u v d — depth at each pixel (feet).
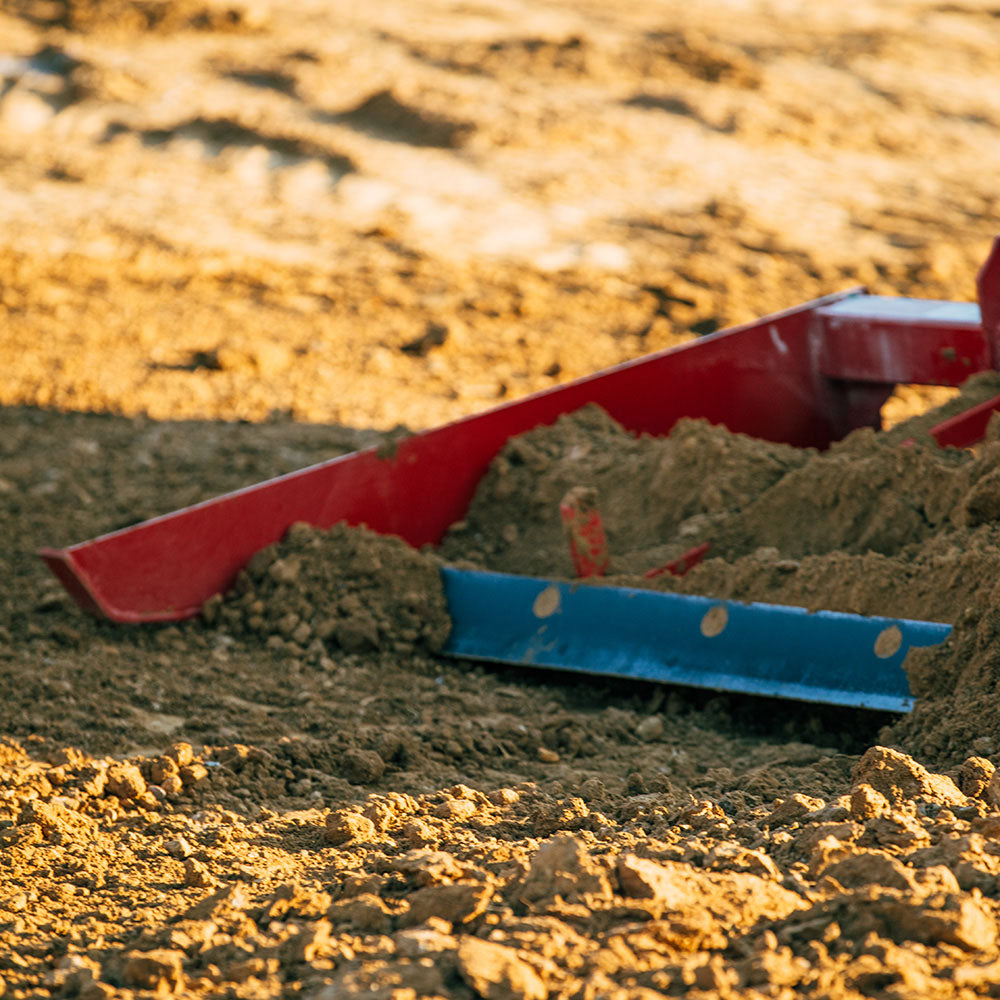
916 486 36.63
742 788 28.37
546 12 152.76
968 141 119.85
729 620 33.63
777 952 19.31
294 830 26.99
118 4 139.03
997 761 27.27
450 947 19.83
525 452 43.75
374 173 104.27
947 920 19.19
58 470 54.13
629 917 20.26
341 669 36.91
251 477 53.62
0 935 21.95
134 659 37.01
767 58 138.10
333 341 71.56
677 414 47.06
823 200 102.47
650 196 101.86
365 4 151.84
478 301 78.74
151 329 72.64
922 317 45.83
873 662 31.60
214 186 101.35
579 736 32.35
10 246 86.07
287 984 19.53
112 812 27.73
